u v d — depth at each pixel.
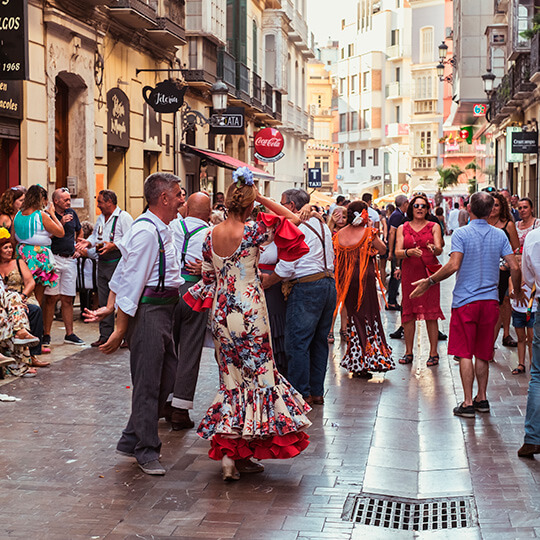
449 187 66.25
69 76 15.81
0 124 13.09
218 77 26.12
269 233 5.71
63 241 10.79
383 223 20.02
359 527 5.05
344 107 94.44
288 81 42.19
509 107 32.66
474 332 7.51
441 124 80.81
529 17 30.30
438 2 80.38
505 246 7.51
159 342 5.99
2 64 12.20
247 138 33.41
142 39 19.42
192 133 25.03
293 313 7.77
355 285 9.13
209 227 7.48
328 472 6.00
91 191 16.66
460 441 6.71
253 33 33.91
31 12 13.89
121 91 18.33
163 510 5.25
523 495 5.46
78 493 5.54
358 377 9.27
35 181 14.18
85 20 16.02
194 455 6.38
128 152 18.94
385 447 6.59
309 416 7.52
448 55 76.62
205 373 9.27
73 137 16.38
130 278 5.88
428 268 9.95
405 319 10.06
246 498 5.48
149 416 5.98
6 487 5.63
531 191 30.30
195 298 5.92
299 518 5.15
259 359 5.68
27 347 9.12
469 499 5.47
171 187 5.98
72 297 10.95
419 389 8.64
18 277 9.70
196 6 24.31
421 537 4.93
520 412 7.59
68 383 8.66
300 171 47.56
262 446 5.74
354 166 93.94
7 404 7.80
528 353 10.46
